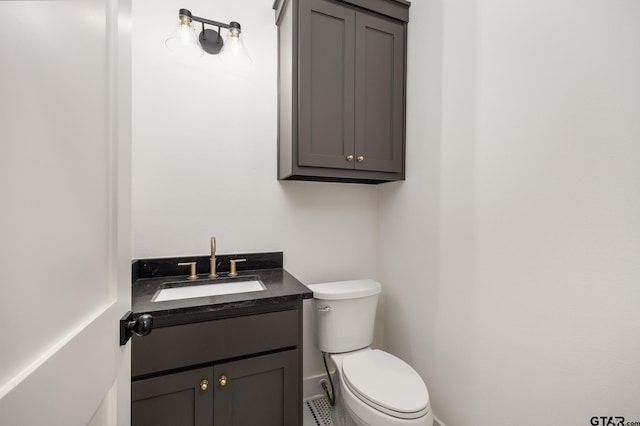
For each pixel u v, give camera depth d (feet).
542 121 2.82
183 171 4.40
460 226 3.83
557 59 2.68
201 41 4.36
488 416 3.40
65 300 1.25
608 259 2.34
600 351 2.39
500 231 3.27
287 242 5.16
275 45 4.91
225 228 4.69
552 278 2.75
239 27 4.17
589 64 2.45
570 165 2.59
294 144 4.17
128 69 2.00
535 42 2.88
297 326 3.55
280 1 4.58
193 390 3.02
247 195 4.83
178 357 2.95
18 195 0.98
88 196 1.46
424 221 4.53
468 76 3.69
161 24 4.23
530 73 2.93
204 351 3.06
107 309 1.65
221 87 4.61
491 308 3.38
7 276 0.93
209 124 4.54
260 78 4.84
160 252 4.30
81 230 1.39
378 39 4.68
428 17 4.41
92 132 1.50
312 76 4.19
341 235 5.61
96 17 1.54
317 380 5.29
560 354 2.68
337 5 4.32
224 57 4.59
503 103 3.22
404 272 5.03
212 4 4.51
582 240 2.51
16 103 0.97
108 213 1.71
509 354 3.16
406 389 3.33
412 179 4.81
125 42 1.94
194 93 4.44
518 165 3.05
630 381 2.21
